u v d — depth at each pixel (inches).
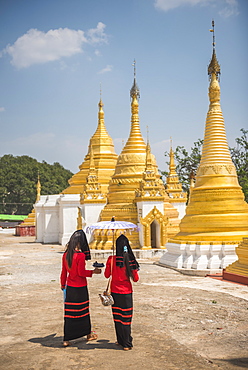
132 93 1487.5
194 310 539.2
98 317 512.4
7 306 577.6
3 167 4367.6
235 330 449.7
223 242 890.7
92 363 350.3
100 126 1809.8
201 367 338.6
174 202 1711.4
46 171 4468.5
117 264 399.2
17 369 338.6
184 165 2618.1
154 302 588.1
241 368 336.5
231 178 973.8
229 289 689.0
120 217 1316.4
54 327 465.1
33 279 815.7
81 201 1449.3
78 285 406.0
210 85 1031.0
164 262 995.9
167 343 403.5
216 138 1005.8
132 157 1425.9
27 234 2368.4
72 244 412.2
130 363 349.1
